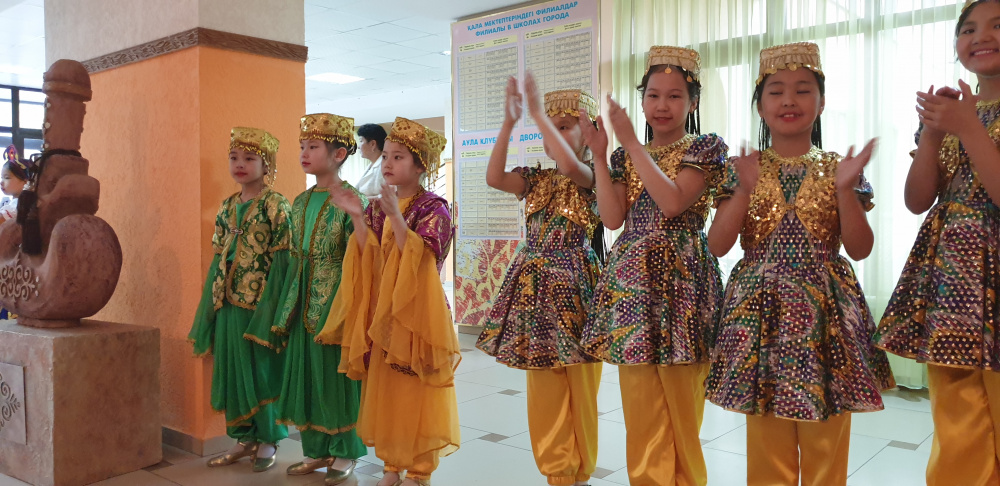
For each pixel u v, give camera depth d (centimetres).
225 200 310
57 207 302
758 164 177
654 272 202
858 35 452
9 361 293
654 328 198
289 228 301
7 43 836
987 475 169
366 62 885
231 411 300
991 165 152
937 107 156
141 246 347
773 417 179
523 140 598
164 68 331
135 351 301
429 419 257
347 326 264
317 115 287
